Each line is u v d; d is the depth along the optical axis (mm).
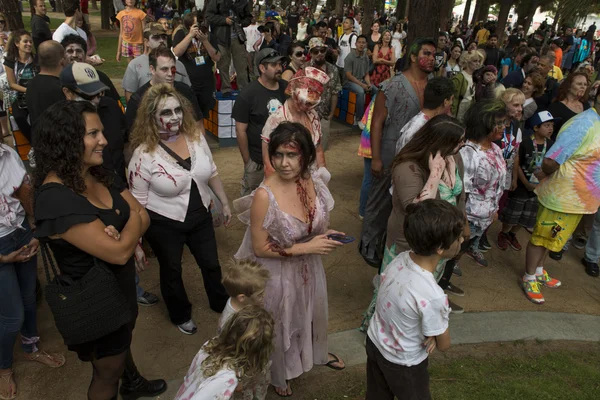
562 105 4910
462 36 20656
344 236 2697
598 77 8422
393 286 2221
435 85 3492
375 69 9586
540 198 4082
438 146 2836
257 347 1961
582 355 3566
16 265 2873
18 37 5637
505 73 11906
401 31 16453
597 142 3729
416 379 2322
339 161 7625
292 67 5629
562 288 4535
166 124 2908
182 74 4844
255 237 2555
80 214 1990
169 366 3227
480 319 3889
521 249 5211
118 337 2225
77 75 2949
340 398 2996
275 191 2539
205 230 3369
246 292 2408
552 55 9656
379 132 4258
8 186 2594
